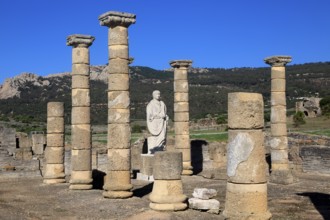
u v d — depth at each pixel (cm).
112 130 2034
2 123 7006
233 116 1312
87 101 2450
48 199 2067
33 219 1620
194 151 3509
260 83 12725
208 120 6259
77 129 2409
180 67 3262
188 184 2636
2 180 2930
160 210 1675
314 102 7425
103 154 3453
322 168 3123
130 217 1595
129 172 2044
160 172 1709
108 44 2102
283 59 2822
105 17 2070
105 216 1628
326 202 1977
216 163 3425
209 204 1692
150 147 3000
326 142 3419
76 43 2458
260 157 1302
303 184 2625
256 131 1307
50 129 2752
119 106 2045
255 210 1278
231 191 1302
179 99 3234
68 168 3391
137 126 6275
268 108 8625
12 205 1922
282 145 2775
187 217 1583
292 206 1881
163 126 2995
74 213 1709
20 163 3186
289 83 12725
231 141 1316
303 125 5731
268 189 2419
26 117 8350
